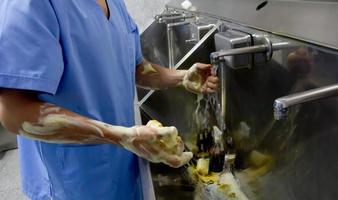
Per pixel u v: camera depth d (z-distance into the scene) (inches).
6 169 101.0
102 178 35.4
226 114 42.4
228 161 42.9
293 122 28.4
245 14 38.6
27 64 25.7
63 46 28.9
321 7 29.4
